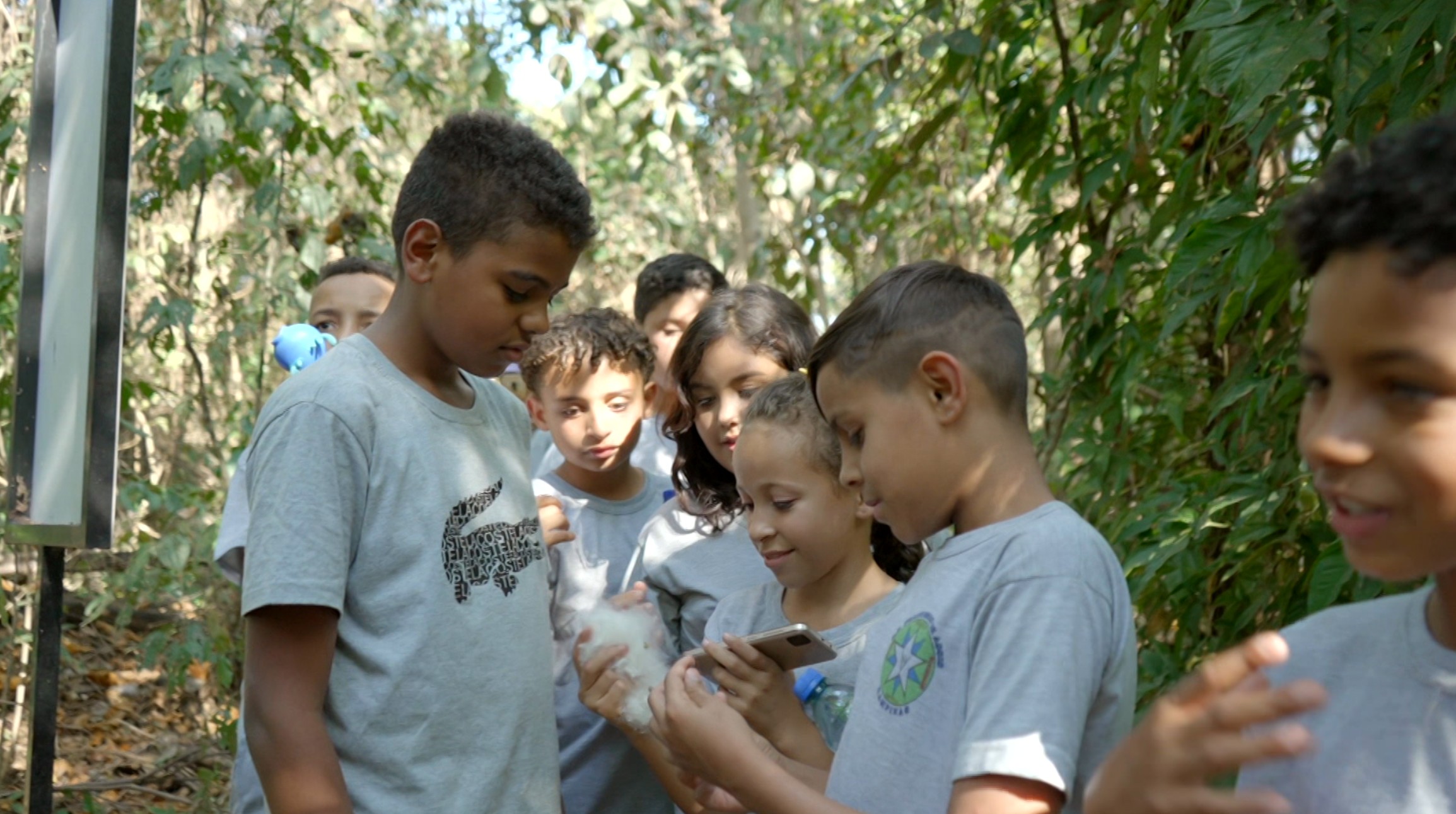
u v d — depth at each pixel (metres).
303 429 1.88
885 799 1.53
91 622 5.78
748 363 2.63
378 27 6.72
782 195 6.54
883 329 1.59
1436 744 1.01
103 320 2.24
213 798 4.36
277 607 1.83
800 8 7.60
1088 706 1.41
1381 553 0.90
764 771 1.61
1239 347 2.99
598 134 8.67
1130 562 2.52
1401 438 0.87
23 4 4.76
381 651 1.90
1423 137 0.88
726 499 2.73
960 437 1.56
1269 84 1.92
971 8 4.70
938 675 1.51
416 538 1.93
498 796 1.95
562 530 2.68
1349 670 1.08
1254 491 2.43
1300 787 1.07
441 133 2.04
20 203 4.46
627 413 2.91
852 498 2.20
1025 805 1.33
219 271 5.07
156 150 4.62
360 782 1.88
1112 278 2.98
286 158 5.57
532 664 2.05
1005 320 1.62
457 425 2.05
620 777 2.64
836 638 2.19
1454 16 1.80
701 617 2.64
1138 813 0.87
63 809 4.20
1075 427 3.20
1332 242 0.90
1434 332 0.85
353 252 4.84
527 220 1.96
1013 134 3.46
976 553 1.53
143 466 5.16
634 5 5.74
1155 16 2.85
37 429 2.45
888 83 4.18
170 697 5.28
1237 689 0.88
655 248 9.44
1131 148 2.84
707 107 7.19
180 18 5.11
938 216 5.96
